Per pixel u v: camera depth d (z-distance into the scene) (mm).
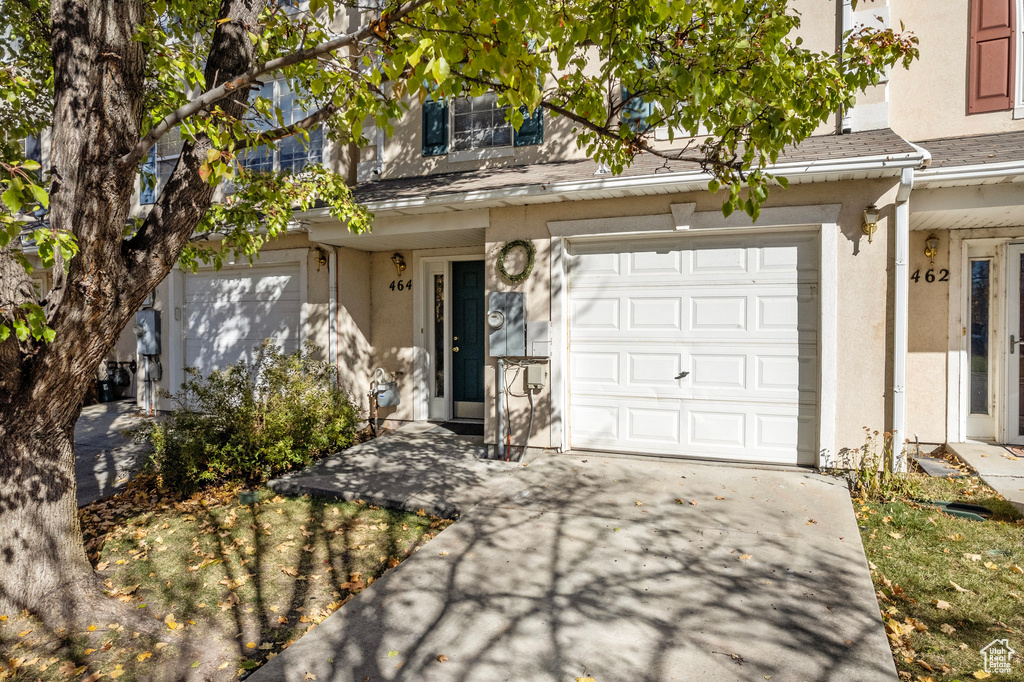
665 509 5047
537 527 4730
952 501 5293
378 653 3100
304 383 7207
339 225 7820
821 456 5891
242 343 9414
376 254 9180
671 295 6582
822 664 2930
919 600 3670
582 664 2977
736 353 6348
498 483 5922
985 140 6387
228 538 4855
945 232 6980
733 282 6336
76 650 3389
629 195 6406
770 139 3344
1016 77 6641
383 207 6996
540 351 6758
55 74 3605
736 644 3113
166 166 10406
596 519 4863
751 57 3314
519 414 6977
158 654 3322
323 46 3117
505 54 2885
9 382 3629
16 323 3117
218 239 8773
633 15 3115
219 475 6402
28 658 3322
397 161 8883
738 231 6227
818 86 3658
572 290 6977
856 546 4246
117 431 8922
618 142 4227
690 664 2953
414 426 8766
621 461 6555
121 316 3760
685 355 6551
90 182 3359
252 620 3643
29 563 3689
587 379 6965
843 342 5812
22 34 6191
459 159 8445
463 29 2842
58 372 3646
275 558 4477
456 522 4887
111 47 3434
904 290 5566
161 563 4426
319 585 4059
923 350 7094
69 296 3480
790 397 6156
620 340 6809
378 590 3768
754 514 4883
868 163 5230
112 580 4176
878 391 5707
